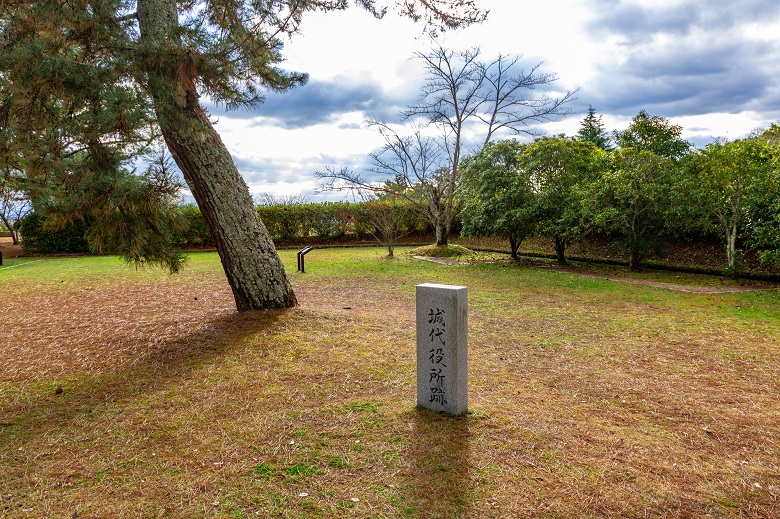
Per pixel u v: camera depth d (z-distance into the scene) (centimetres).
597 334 648
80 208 549
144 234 615
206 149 594
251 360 496
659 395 441
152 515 259
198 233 2012
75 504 270
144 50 506
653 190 1191
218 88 557
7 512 263
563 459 314
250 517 256
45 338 608
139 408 396
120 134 512
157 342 556
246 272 632
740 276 1141
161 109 498
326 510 261
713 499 276
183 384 442
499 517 255
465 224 1542
